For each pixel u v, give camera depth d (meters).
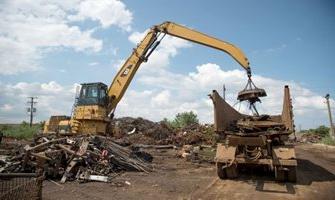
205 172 12.45
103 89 19.62
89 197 8.20
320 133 49.84
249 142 9.92
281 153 9.69
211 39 17.70
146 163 14.13
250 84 13.03
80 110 19.00
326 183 9.80
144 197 8.19
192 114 38.03
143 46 20.98
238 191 8.66
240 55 16.38
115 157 12.80
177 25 19.70
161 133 28.59
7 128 34.03
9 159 11.61
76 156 11.48
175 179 10.83
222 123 11.34
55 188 9.28
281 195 8.17
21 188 6.10
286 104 10.59
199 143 25.53
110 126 20.61
